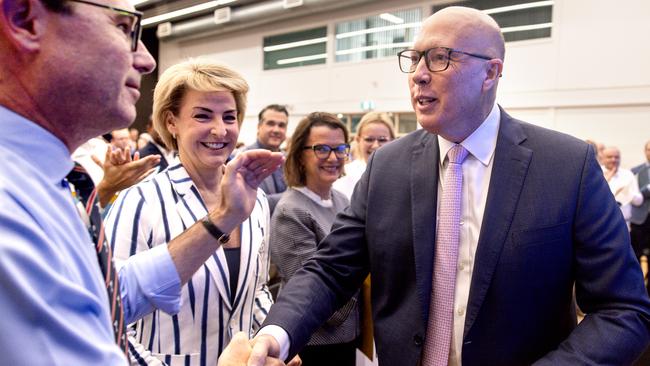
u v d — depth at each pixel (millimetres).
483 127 1044
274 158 867
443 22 1004
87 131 597
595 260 933
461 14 1005
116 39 559
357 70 9922
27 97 534
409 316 1042
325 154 1813
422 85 1014
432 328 1032
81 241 549
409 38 9227
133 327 1121
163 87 1258
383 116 3188
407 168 1115
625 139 7250
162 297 832
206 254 861
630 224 4941
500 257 960
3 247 414
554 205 959
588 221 946
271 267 2240
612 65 7262
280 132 3830
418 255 1031
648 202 4828
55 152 550
